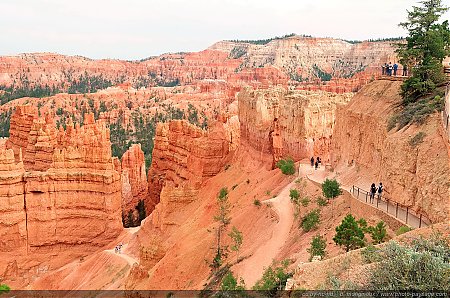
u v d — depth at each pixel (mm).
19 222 81188
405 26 46875
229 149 86938
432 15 44844
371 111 48344
